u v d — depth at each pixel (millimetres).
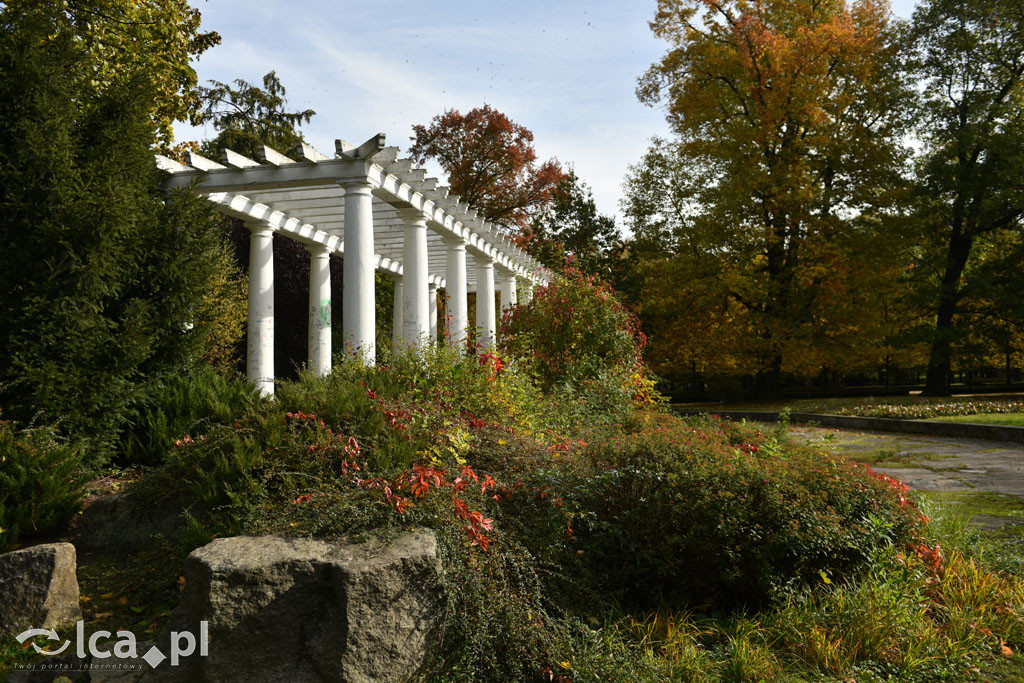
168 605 3842
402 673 3178
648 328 31234
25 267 6125
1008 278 23812
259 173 10227
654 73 25453
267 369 12133
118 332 6699
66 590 3846
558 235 34750
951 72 24125
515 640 3367
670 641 3594
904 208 24562
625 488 4457
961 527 5348
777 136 23969
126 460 6375
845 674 3330
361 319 9969
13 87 6312
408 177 11539
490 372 6805
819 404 21109
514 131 31281
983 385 35625
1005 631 3775
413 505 3641
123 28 12289
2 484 4574
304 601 3100
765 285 23594
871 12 23688
